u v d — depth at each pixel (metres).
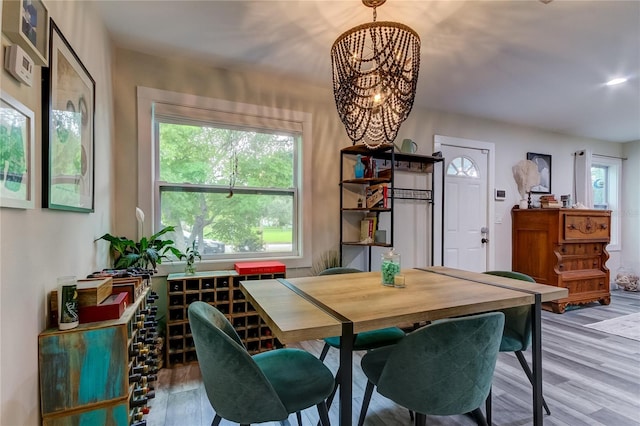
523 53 2.45
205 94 2.73
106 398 1.24
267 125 2.96
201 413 1.81
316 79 3.01
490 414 1.70
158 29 2.18
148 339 1.77
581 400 1.96
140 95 2.50
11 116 0.96
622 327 3.27
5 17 0.94
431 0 1.84
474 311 1.42
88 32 1.77
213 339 1.05
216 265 2.77
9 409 0.96
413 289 1.68
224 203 2.87
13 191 0.97
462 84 3.04
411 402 1.19
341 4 1.89
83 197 1.63
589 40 2.27
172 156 2.69
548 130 4.60
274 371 1.35
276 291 1.62
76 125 1.53
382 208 3.06
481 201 4.12
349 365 1.15
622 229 5.27
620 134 4.81
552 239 3.84
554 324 3.36
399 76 1.76
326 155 3.23
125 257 2.02
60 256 1.35
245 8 1.94
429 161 3.65
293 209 3.15
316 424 1.74
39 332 1.16
